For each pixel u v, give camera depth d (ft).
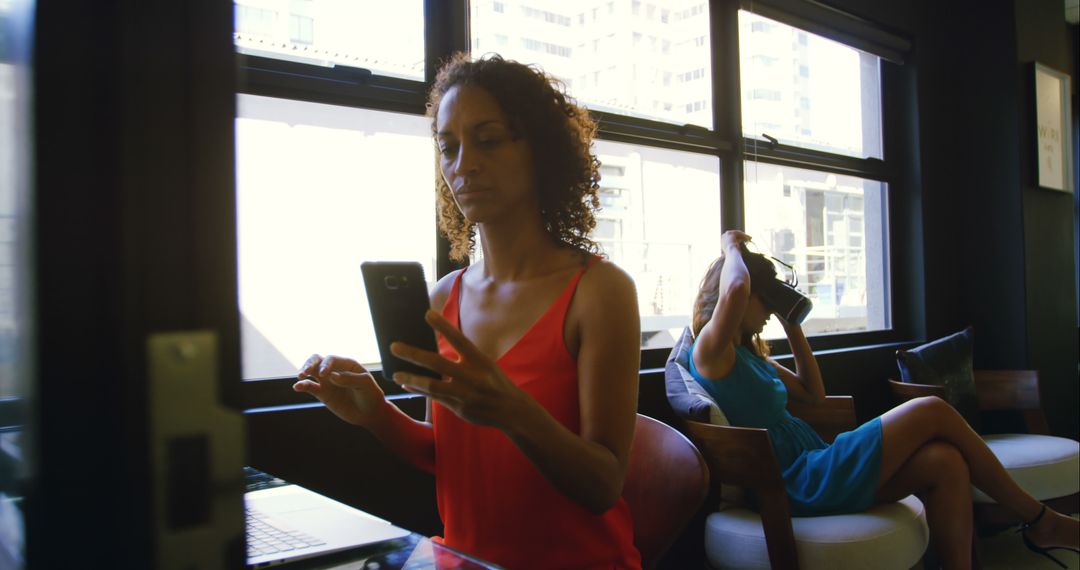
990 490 6.64
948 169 12.83
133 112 1.21
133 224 1.21
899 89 12.38
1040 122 12.42
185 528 1.27
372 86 6.23
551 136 3.16
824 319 11.20
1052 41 13.07
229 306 1.31
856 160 11.50
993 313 12.44
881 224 12.28
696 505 3.56
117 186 1.20
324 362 3.46
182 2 1.26
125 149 1.20
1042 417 10.18
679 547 7.99
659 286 9.01
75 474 1.19
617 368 2.93
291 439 5.31
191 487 1.27
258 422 5.19
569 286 3.05
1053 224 12.87
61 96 1.17
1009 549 9.45
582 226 3.37
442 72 3.73
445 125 3.09
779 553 5.82
